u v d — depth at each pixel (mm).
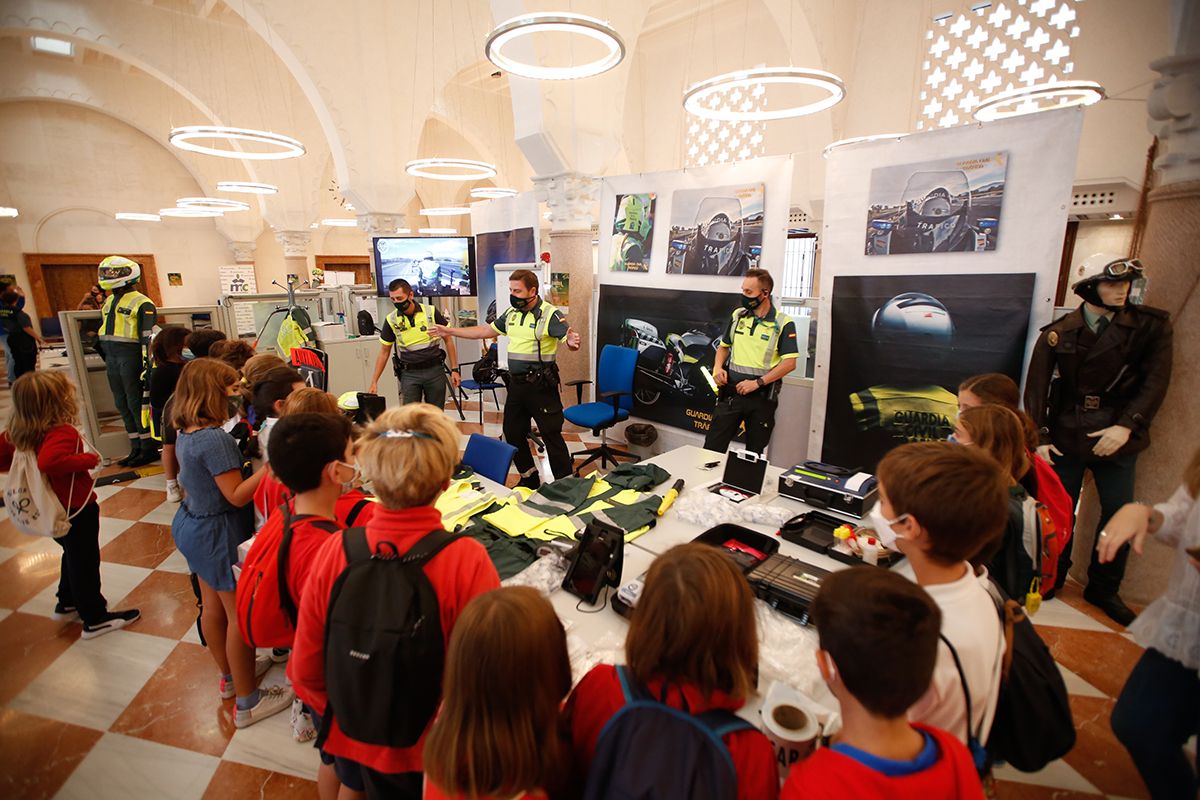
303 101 9453
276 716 2035
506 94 11078
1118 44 5062
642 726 780
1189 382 2189
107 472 4434
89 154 10922
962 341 2789
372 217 6766
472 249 6051
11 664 2299
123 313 4250
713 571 818
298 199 10242
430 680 1051
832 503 2002
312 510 1395
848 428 3250
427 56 6672
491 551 1758
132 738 1938
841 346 3197
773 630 1394
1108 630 2281
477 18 6812
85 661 2312
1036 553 1383
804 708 1065
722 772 727
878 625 714
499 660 767
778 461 3967
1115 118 5141
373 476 1085
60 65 9523
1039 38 5496
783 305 4152
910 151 2805
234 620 1881
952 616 974
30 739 1934
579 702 917
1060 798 1613
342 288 6137
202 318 5191
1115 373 2221
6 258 10266
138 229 11648
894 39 6469
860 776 707
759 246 3641
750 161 3578
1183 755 1158
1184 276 2154
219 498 1855
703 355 4043
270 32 5680
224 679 2076
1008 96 4152
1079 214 5453
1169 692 1180
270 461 1351
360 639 1022
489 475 2512
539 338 3547
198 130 4797
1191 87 2031
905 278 2924
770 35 7512
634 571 1659
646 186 4121
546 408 3627
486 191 8906
